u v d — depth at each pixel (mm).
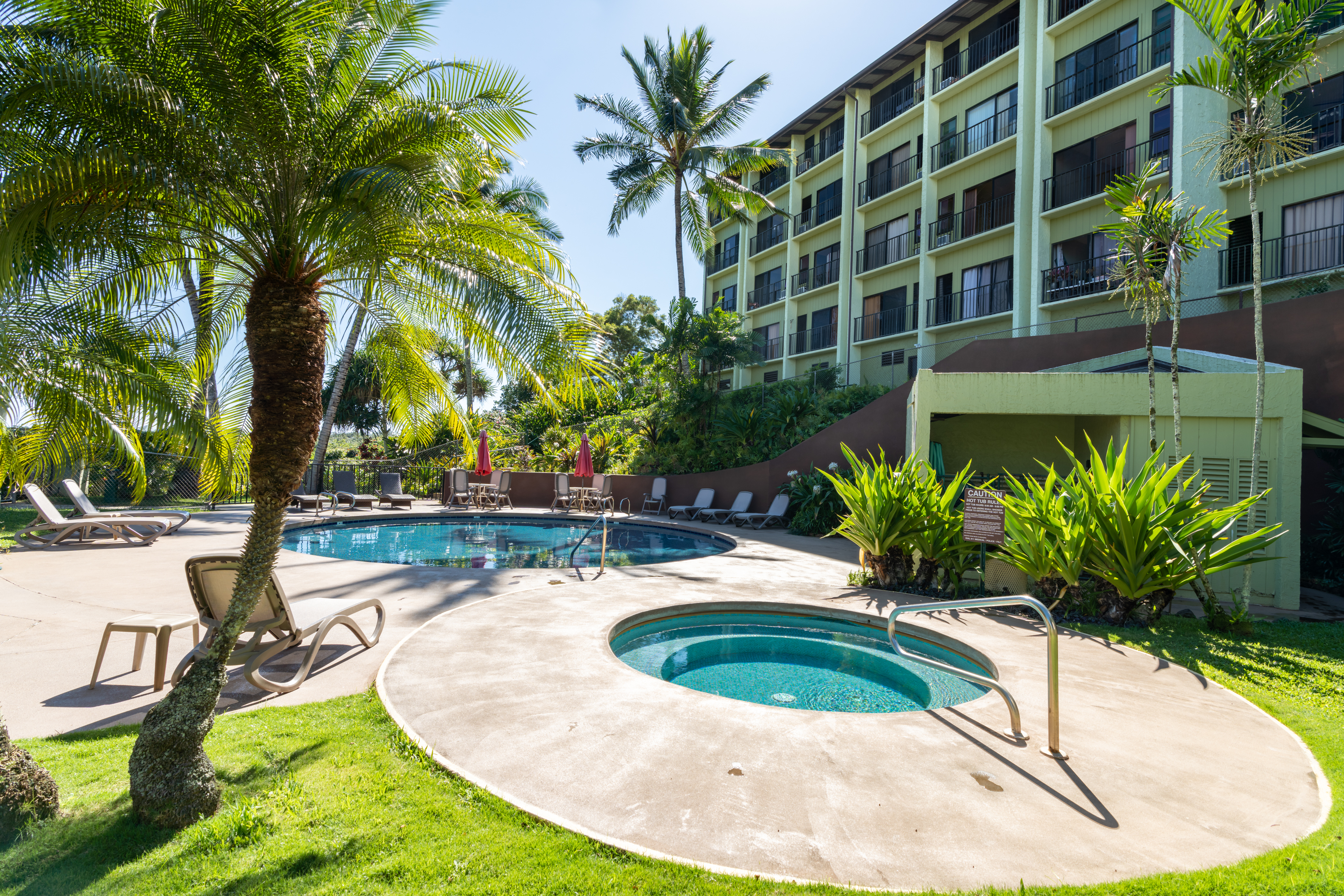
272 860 2617
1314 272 14539
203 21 3443
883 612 7379
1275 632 6949
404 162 4195
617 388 5508
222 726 3926
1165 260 8539
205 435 4547
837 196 29234
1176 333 8078
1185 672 5426
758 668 6195
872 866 2645
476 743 3719
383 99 4582
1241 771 3609
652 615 7121
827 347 28969
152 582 8148
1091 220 19078
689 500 20766
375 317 6336
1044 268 20156
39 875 2541
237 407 5512
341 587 8258
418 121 4164
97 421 4301
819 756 3652
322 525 16547
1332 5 6945
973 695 5250
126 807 3035
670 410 23750
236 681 4809
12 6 3354
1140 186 8477
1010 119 21859
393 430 7449
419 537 15484
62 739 3748
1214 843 2887
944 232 23859
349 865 2582
